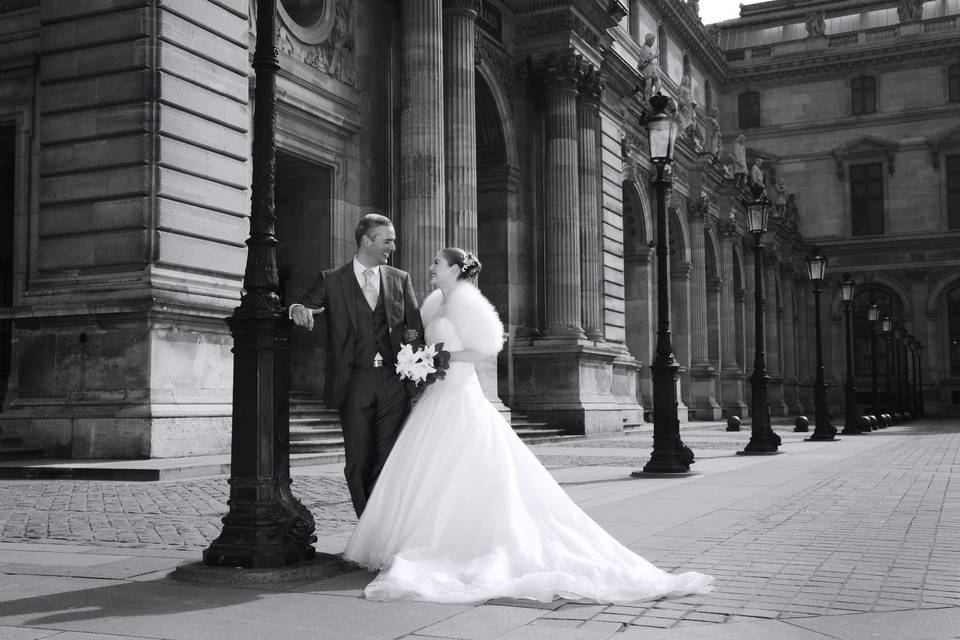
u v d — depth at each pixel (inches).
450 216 1042.1
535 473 264.1
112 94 660.7
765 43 2999.5
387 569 250.5
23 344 665.0
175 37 668.7
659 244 629.9
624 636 194.5
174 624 204.5
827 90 2842.0
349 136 947.3
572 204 1274.6
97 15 670.5
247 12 735.1
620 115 1520.7
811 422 2089.1
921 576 260.1
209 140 691.4
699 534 339.0
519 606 222.2
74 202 668.1
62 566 277.1
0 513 404.5
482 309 275.3
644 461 761.0
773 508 419.8
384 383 282.5
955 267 2704.2
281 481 267.4
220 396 670.5
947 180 2721.5
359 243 289.0
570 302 1254.3
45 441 630.5
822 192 2842.0
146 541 330.3
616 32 1780.3
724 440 1170.6
